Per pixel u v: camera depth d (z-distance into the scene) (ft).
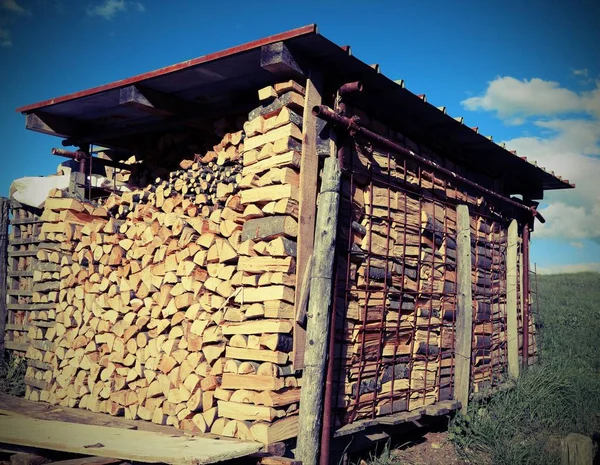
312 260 14.44
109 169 26.04
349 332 16.08
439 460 17.98
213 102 18.33
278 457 13.01
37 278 22.12
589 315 49.01
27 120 20.25
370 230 16.97
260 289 14.29
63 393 19.66
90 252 20.07
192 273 16.12
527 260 28.86
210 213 16.96
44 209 22.33
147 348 17.19
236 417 14.14
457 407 20.17
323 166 15.31
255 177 15.08
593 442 19.19
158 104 17.52
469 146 23.31
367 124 17.85
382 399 17.38
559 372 25.67
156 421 16.49
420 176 19.88
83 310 20.01
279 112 14.87
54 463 12.37
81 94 18.25
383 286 17.56
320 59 14.93
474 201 24.27
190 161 19.04
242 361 14.52
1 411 17.87
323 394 14.12
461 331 21.03
